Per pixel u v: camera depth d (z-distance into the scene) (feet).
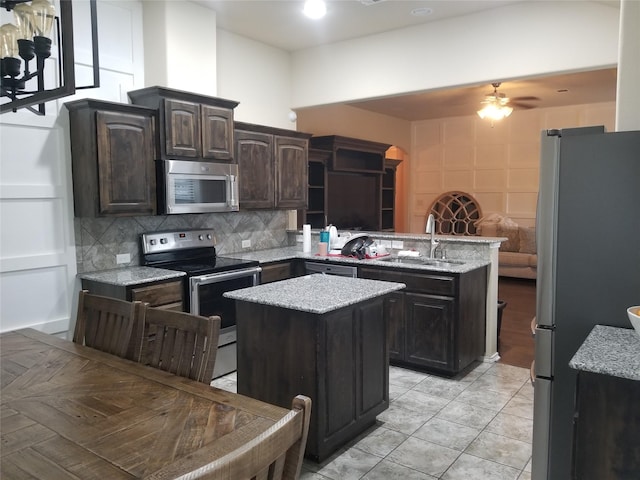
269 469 3.20
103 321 7.09
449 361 12.19
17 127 10.52
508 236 26.76
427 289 12.42
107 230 12.25
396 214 32.65
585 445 5.36
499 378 12.34
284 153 15.72
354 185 23.99
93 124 10.75
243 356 9.28
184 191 12.30
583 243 6.44
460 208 30.12
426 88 14.93
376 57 15.83
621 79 7.29
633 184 6.13
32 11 5.23
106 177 10.96
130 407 4.86
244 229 16.08
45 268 11.08
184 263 13.25
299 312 8.39
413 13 13.94
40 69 5.41
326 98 17.06
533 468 6.97
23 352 6.61
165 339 6.29
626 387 5.13
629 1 7.15
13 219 10.53
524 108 27.81
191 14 13.30
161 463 3.81
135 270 12.14
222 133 13.28
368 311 9.28
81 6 11.61
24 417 4.65
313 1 10.90
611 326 6.37
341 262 14.11
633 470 5.16
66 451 4.01
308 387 8.36
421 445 8.97
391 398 11.07
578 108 26.78
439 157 31.14
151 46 13.00
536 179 28.19
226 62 15.49
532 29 13.11
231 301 12.78
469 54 14.11
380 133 28.55
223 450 3.84
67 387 5.39
